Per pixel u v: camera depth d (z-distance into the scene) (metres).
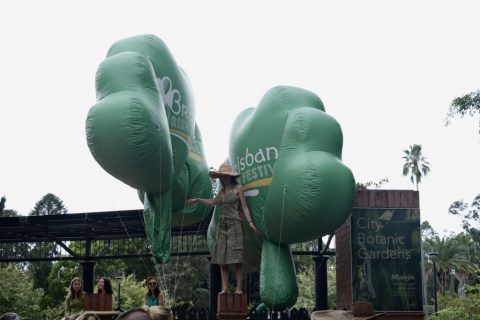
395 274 18.11
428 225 68.56
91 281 20.14
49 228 18.73
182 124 12.09
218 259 10.92
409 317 9.52
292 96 11.93
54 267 39.75
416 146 65.44
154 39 11.72
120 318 3.32
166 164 10.40
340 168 11.11
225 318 10.70
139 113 9.81
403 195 18.48
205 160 14.25
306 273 41.91
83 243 37.28
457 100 22.28
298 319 12.18
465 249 57.69
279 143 11.61
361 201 18.41
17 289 31.52
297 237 11.46
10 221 18.38
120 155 9.87
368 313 8.56
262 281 11.81
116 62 10.42
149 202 11.22
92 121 9.88
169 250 11.16
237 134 12.48
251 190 11.86
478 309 23.73
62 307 34.56
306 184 10.91
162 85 11.58
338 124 11.60
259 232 11.55
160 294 10.58
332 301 40.12
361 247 18.16
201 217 13.84
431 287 58.06
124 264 41.44
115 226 18.50
